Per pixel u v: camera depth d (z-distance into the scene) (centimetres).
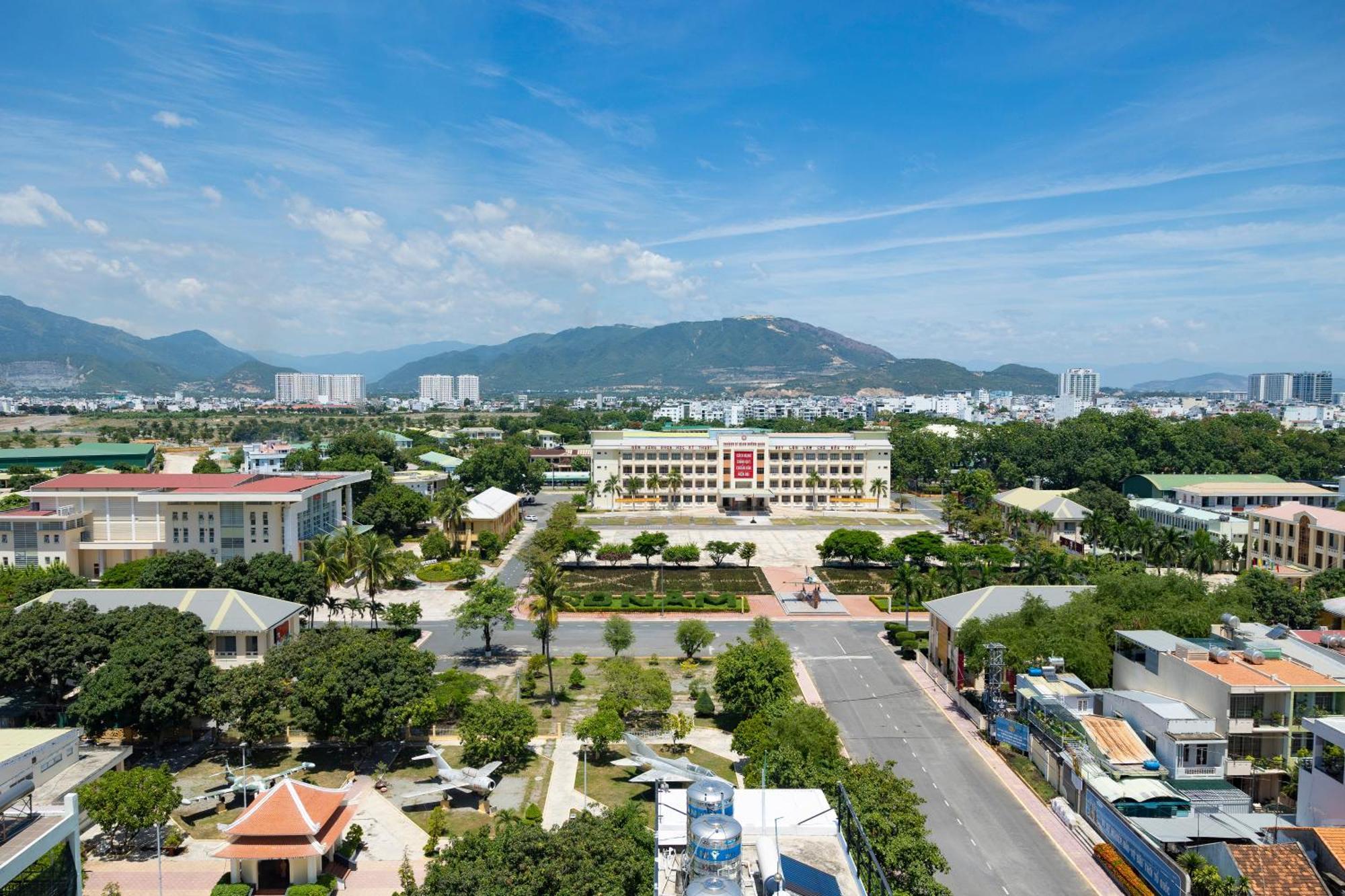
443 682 9062
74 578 11631
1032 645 9069
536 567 11400
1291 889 5409
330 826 6300
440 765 7388
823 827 4638
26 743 5897
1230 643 8688
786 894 3716
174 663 7975
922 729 8988
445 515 16612
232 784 7356
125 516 13950
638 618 13138
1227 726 7188
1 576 11644
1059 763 7556
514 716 7894
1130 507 19738
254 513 13512
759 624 10494
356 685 7688
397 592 14650
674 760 7412
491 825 6812
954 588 12244
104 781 6400
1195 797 6862
